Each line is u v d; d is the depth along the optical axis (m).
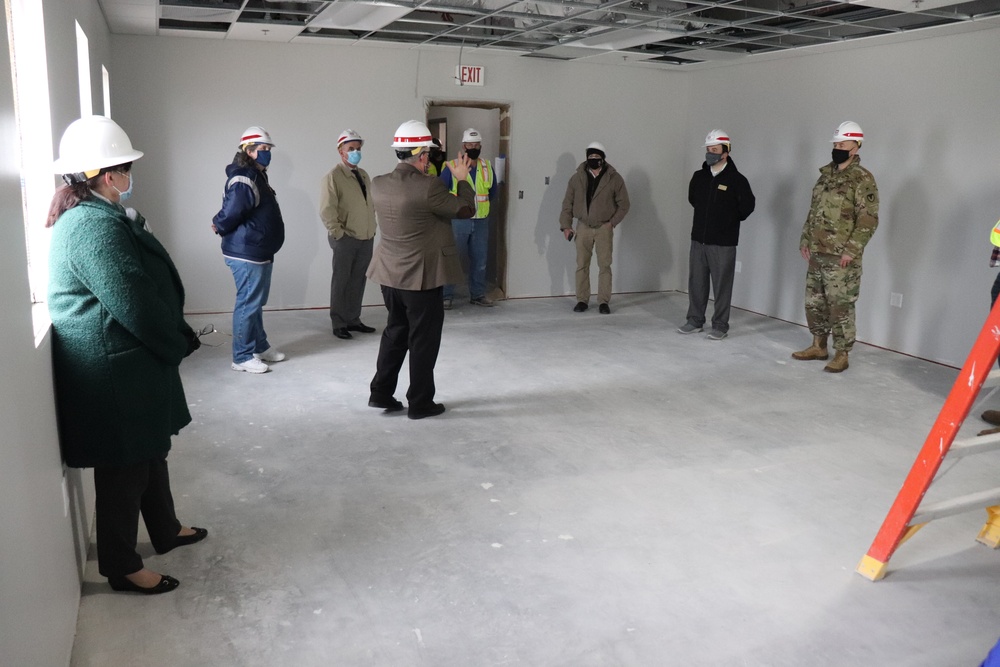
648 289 8.42
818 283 5.48
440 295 4.16
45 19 2.57
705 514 3.21
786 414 4.47
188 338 2.58
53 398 2.14
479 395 4.72
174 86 6.51
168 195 6.64
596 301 7.81
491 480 3.51
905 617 2.53
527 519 3.14
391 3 4.96
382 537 2.98
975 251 5.39
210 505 3.21
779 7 4.97
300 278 7.13
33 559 1.74
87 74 4.09
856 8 4.99
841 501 3.36
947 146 5.54
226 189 4.86
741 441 4.04
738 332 6.54
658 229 8.34
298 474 3.53
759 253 7.32
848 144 5.14
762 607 2.56
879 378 5.23
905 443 4.05
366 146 7.14
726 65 7.52
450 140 8.63
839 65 6.36
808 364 5.56
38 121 2.64
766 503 3.32
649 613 2.52
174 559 2.78
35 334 2.04
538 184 7.77
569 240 7.36
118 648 2.27
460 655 2.29
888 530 2.71
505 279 7.83
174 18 5.55
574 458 3.77
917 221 5.79
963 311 5.50
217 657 2.25
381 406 4.36
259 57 6.70
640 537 3.01
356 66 6.98
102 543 2.46
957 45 5.42
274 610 2.49
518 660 2.27
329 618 2.45
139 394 2.31
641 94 7.99
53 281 2.22
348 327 6.23
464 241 7.23
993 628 2.48
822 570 2.80
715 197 6.10
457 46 6.88
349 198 5.88
